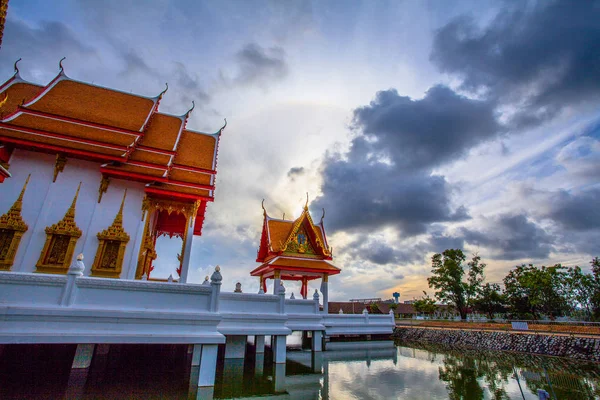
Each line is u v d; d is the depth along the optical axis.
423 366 15.53
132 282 8.71
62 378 9.04
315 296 20.48
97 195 13.57
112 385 8.77
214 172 17.19
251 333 12.49
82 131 14.51
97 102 16.91
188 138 19.81
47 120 14.24
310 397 9.35
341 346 23.39
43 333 7.50
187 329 9.01
